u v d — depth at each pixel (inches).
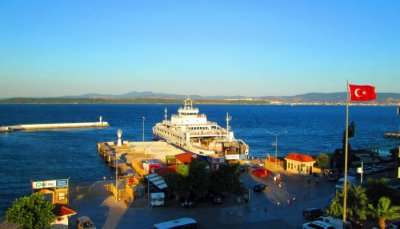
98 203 2874.0
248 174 3981.3
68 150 6397.6
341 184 3348.9
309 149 7116.1
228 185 2891.2
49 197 2984.7
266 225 2373.3
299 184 3543.3
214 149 4881.9
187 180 2817.4
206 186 2849.4
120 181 3668.8
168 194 3004.4
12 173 4525.1
